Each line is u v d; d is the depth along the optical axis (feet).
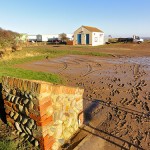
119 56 83.51
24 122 14.73
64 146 15.62
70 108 16.67
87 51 101.30
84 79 41.09
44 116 13.58
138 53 95.35
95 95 29.84
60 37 207.41
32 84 13.43
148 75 45.37
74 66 58.08
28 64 60.64
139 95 30.04
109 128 19.01
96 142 16.38
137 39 157.89
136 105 25.64
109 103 26.23
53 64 61.46
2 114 18.70
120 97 28.96
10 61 63.31
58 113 14.93
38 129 13.78
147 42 155.74
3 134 15.43
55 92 14.35
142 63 64.64
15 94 14.94
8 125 16.55
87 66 58.34
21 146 14.25
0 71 41.11
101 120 20.79
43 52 92.94
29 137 14.78
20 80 14.32
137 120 21.08
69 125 16.74
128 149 15.70
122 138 17.30
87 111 23.18
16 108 15.11
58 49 111.24
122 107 24.82
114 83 37.78
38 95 13.10
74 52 93.97
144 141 16.99
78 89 17.71
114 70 52.11
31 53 84.23
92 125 19.45
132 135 17.92
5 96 15.87
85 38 158.10
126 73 47.91
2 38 71.51
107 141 16.69
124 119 21.22
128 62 67.05
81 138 16.92
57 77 39.58
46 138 13.94
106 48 123.24
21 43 92.99
